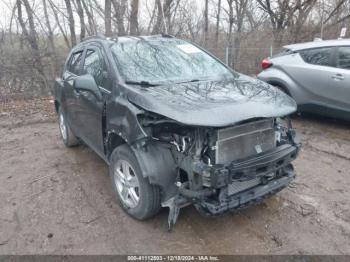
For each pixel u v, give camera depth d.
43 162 5.19
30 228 3.54
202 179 2.91
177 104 3.02
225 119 2.83
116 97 3.57
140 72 3.81
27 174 4.79
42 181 4.55
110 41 4.29
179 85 3.60
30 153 5.60
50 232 3.46
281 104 3.27
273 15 16.12
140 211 3.40
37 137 6.43
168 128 3.17
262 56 13.10
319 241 3.27
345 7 16.16
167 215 3.66
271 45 13.15
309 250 3.15
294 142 3.47
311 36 15.53
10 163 5.21
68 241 3.31
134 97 3.32
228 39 14.24
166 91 3.36
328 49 6.28
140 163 3.14
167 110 2.95
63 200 4.05
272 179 3.35
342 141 5.85
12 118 7.71
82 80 3.86
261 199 3.23
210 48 13.08
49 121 7.48
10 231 3.50
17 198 4.14
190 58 4.31
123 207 3.71
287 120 3.57
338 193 4.14
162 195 3.23
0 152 5.70
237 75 4.29
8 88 9.17
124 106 3.37
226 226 3.48
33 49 10.11
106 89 3.81
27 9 11.09
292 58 6.81
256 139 3.17
